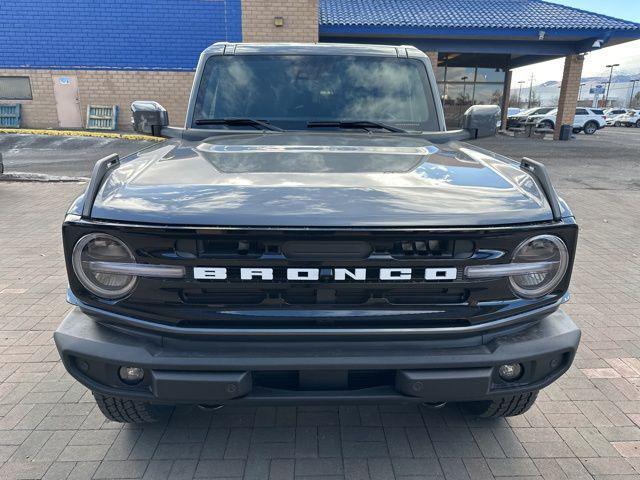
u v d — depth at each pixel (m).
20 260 5.42
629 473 2.45
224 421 2.79
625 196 9.45
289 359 1.87
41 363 3.37
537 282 1.97
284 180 2.02
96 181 1.97
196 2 16.25
